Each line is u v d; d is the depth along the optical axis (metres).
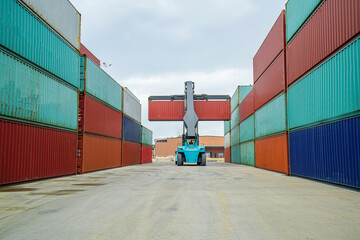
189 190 9.70
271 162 20.48
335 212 6.14
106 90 23.05
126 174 17.62
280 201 7.51
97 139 20.78
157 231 4.70
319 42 12.62
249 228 4.87
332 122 11.29
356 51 9.61
